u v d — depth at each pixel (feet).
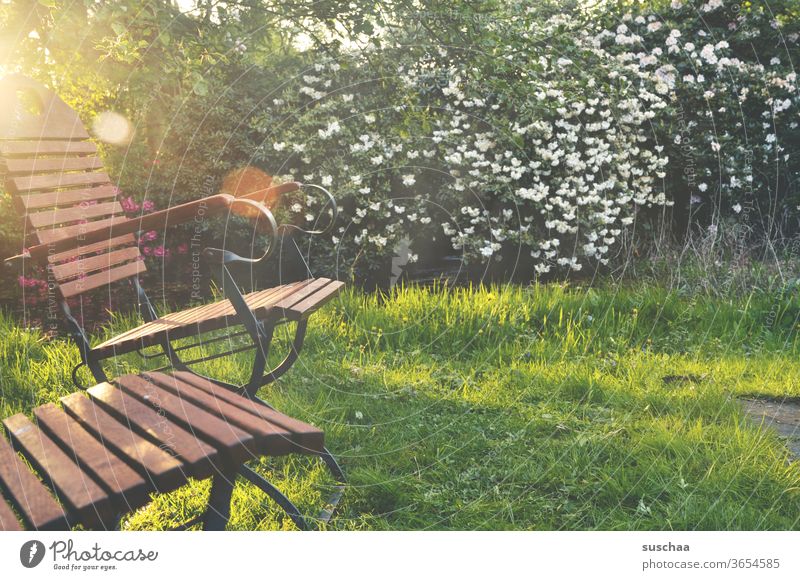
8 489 4.21
